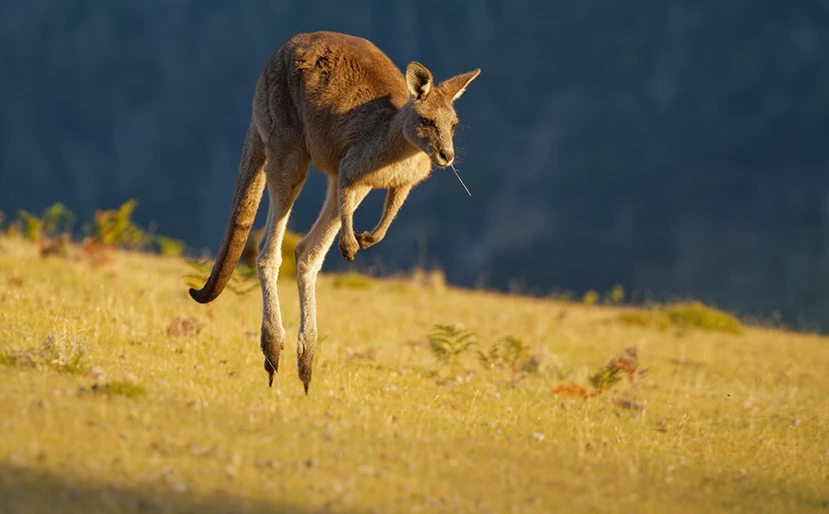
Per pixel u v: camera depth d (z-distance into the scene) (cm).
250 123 2069
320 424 1567
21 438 1249
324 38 1956
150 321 2434
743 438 2002
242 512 1127
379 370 2272
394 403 1872
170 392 1647
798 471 1728
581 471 1513
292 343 2411
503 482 1384
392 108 1883
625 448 1742
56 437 1277
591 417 2031
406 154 1869
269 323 1883
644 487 1466
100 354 1884
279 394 1761
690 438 1939
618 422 2011
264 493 1197
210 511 1119
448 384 2202
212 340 2294
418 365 2453
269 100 1969
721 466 1702
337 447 1441
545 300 5247
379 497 1242
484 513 1229
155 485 1172
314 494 1213
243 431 1455
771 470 1709
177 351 2088
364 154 1853
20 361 1688
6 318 2064
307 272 1962
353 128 1869
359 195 1961
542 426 1855
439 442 1580
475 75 1892
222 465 1278
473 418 1833
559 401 2166
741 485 1567
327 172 1972
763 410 2373
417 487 1300
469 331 3419
